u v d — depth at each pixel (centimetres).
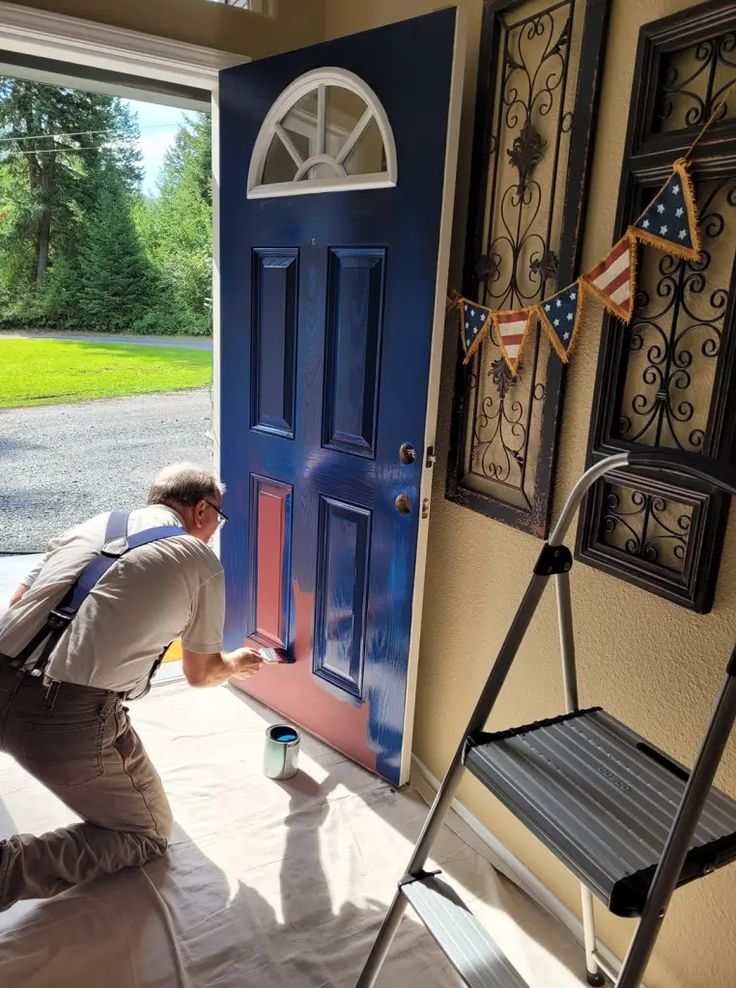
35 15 199
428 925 124
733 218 124
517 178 171
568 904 176
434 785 221
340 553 220
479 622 198
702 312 131
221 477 256
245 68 216
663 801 111
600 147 148
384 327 195
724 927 138
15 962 156
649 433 143
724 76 123
